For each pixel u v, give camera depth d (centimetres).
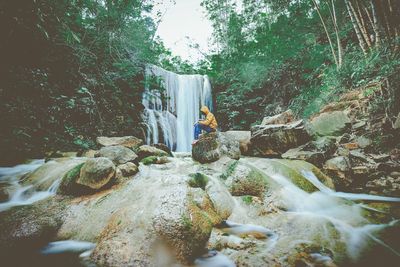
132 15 1227
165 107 1417
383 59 768
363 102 791
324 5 1402
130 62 1231
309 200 464
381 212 427
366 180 588
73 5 956
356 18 925
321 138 729
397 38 723
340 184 589
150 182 446
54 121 848
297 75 1420
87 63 1040
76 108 941
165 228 302
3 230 350
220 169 561
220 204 410
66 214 392
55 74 904
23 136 729
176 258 284
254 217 396
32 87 769
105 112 1101
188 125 1496
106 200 411
